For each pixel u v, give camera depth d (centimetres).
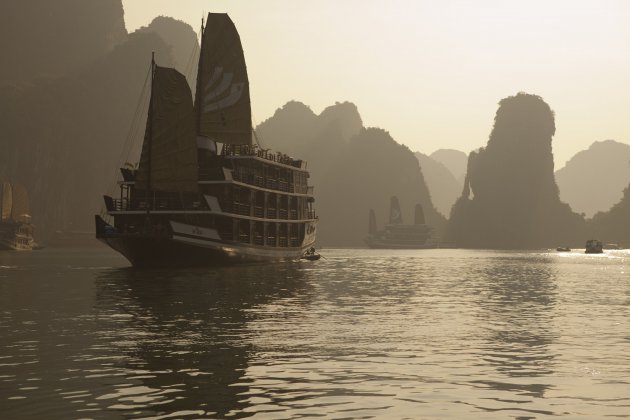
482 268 9081
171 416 1373
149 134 6900
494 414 1399
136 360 1966
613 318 3120
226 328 2648
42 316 3012
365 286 5138
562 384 1684
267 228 8406
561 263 11706
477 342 2345
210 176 7281
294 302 3741
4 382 1672
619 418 1375
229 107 8456
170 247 6731
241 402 1484
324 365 1908
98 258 11844
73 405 1455
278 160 8938
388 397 1536
